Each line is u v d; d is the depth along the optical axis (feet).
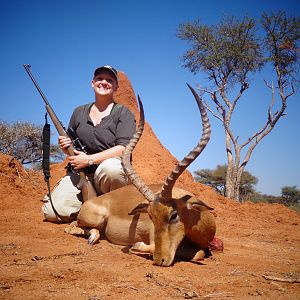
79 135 8.88
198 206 6.52
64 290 4.72
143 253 6.84
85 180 8.73
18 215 10.18
